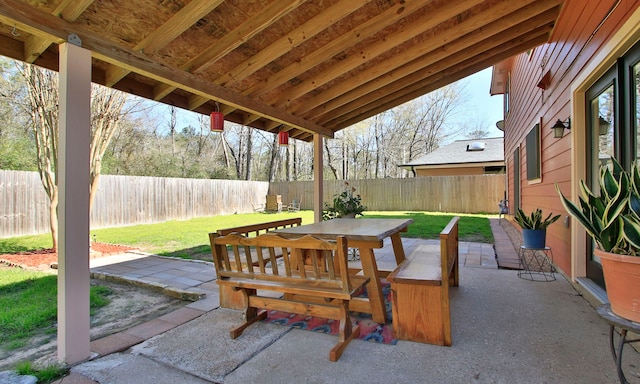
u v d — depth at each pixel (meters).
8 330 2.57
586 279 3.19
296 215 12.55
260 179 22.42
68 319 1.99
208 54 2.75
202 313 2.86
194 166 18.47
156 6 2.19
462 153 14.83
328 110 4.55
